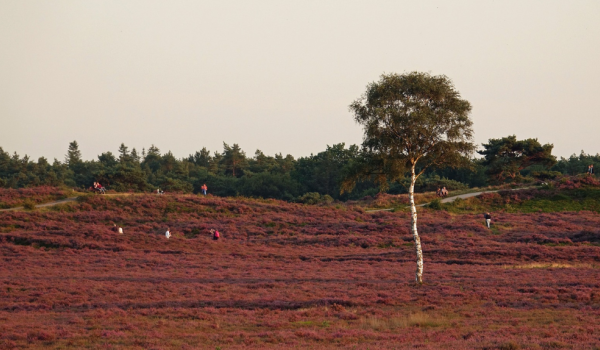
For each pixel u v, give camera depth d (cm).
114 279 15150
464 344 7394
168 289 13462
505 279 14188
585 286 12706
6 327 9031
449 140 14900
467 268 17088
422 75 14938
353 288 13412
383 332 8738
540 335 8044
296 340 8144
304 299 11925
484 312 10238
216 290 13325
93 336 8481
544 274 14975
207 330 9088
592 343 7350
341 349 7269
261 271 16875
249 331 9056
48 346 7881
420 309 10781
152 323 9581
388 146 14700
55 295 12469
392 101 14962
